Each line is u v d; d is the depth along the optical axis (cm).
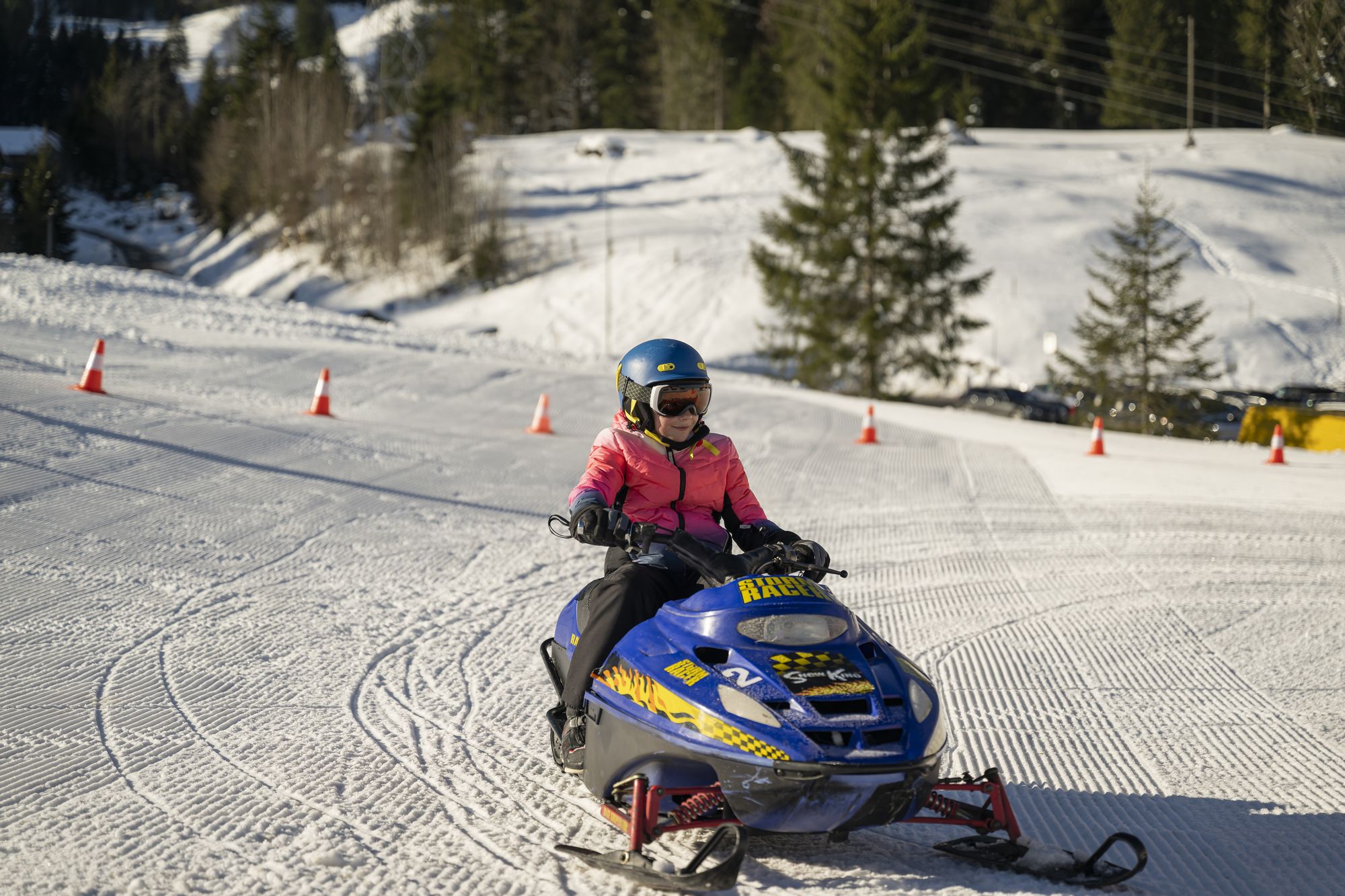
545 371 2242
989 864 373
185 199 11500
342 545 882
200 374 1698
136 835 374
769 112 10356
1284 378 4281
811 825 339
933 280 4184
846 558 970
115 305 2389
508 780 452
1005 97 9819
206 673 570
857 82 4262
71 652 582
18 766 431
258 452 1180
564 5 12031
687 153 8600
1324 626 761
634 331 5212
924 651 694
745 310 5194
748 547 439
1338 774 487
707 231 6488
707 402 438
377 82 10544
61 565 739
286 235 8150
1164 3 8162
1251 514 1201
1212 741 532
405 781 444
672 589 416
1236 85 7581
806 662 357
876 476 1431
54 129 14325
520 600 772
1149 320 3822
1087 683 631
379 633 671
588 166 8500
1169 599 835
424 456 1294
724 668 358
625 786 371
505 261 6538
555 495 1163
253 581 759
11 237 6975
